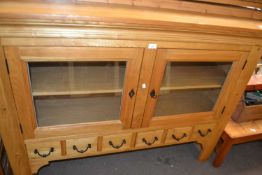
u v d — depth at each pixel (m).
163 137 1.18
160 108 1.11
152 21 0.73
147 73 0.88
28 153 0.96
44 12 0.65
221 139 1.44
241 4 1.10
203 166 1.45
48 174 1.26
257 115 1.40
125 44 0.77
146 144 1.17
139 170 1.36
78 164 1.34
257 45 0.98
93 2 0.88
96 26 0.69
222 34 0.86
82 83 0.91
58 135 0.95
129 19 0.70
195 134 1.26
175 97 1.18
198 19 0.89
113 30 0.72
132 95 0.93
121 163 1.39
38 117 0.92
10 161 0.95
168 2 0.98
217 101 1.16
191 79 1.08
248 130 1.34
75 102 1.02
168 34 0.80
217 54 0.94
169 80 1.05
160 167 1.40
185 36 0.82
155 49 0.83
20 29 0.64
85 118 0.97
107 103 1.03
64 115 0.96
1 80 0.71
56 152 1.01
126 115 1.00
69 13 0.67
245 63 1.03
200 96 1.21
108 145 1.09
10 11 0.61
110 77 0.92
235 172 1.45
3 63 0.69
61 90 0.86
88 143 1.04
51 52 0.71
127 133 1.07
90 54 0.76
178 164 1.44
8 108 0.78
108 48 0.76
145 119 1.05
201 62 1.04
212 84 1.09
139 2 0.94
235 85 1.10
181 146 1.59
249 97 1.45
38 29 0.65
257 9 1.13
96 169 1.33
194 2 1.03
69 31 0.68
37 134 0.91
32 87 0.83
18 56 0.69
